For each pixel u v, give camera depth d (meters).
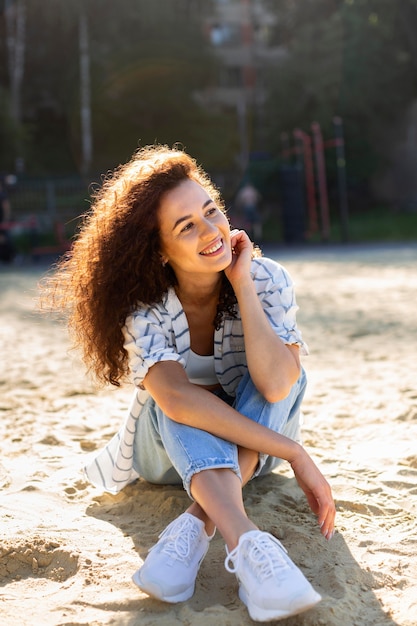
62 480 2.88
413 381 4.37
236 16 43.34
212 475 2.05
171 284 2.40
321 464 2.97
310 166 20.36
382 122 28.69
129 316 2.34
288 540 2.29
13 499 2.67
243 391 2.33
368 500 2.59
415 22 28.55
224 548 2.27
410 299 8.27
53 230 20.58
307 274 11.63
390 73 28.19
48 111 37.53
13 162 30.48
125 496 2.71
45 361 5.48
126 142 35.59
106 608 1.96
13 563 2.21
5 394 4.42
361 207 28.58
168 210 2.26
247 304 2.32
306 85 28.31
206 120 36.78
